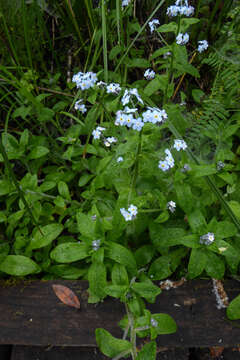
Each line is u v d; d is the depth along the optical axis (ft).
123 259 1.66
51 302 1.82
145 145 1.75
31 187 2.02
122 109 2.00
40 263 2.01
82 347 1.77
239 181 2.09
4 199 2.24
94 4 2.83
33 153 2.11
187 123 2.15
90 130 2.00
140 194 1.92
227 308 1.70
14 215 1.99
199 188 1.98
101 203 2.05
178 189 1.74
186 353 1.73
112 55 2.44
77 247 1.71
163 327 1.53
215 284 1.85
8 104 2.63
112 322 1.75
